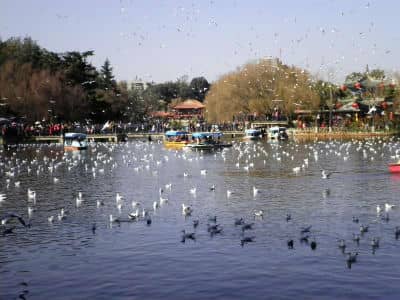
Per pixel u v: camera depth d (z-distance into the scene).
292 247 40.16
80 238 44.16
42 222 50.09
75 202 60.12
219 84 196.50
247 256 38.34
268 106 186.25
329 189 65.06
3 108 162.88
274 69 187.88
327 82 196.50
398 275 34.31
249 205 56.25
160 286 33.59
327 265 36.25
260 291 32.47
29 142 160.50
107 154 123.81
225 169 89.81
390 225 46.16
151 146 146.12
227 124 187.25
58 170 91.44
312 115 189.38
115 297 32.22
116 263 37.81
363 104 188.62
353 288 32.53
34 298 32.41
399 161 85.50
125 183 75.00
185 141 144.88
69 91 179.25
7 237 44.88
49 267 37.44
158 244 41.75
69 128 171.25
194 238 43.03
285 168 89.19
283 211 52.78
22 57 184.88
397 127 170.25
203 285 33.53
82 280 34.94
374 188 65.50
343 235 43.19
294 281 33.75
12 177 82.38
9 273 36.47
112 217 50.38
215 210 53.97
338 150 120.38
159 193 65.44
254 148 122.75
